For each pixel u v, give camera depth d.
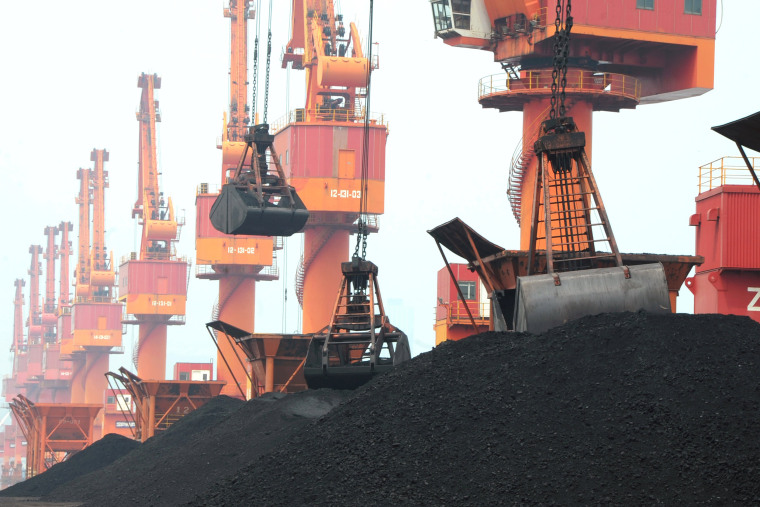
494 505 31.42
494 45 110.62
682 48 110.12
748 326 38.12
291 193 70.88
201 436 60.47
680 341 36.88
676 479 30.83
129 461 71.62
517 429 34.78
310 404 57.34
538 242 103.44
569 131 50.50
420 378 40.62
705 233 75.19
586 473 31.84
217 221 71.69
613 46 109.38
